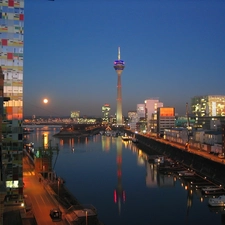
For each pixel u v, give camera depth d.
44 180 134.25
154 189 144.12
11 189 97.00
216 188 136.50
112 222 100.88
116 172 187.12
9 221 78.62
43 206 96.94
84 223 83.00
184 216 106.44
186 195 132.88
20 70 101.62
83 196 131.75
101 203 121.69
